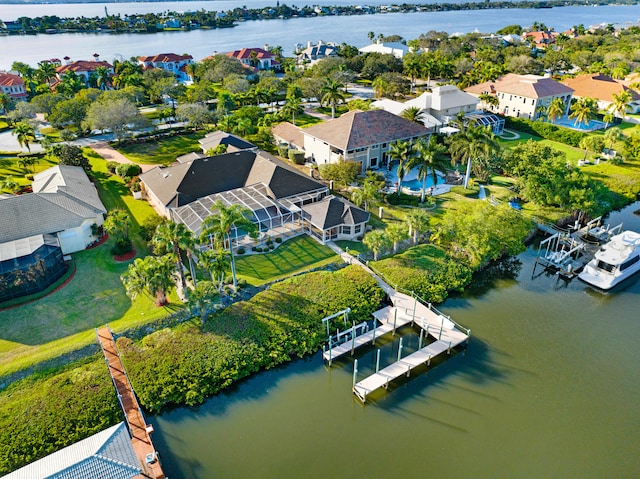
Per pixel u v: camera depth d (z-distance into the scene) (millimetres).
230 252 46062
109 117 88062
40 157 84438
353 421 36281
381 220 63062
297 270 52156
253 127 94688
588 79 125188
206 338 41844
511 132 104812
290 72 146500
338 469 32344
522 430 35562
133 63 167375
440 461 33062
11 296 46031
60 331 42219
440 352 42469
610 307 50000
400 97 130125
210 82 149000
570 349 43812
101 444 29781
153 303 46250
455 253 56156
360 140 76500
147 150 90438
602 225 67062
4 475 30188
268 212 59438
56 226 52906
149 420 35906
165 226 42906
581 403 38000
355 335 44250
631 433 35406
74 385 36719
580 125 107375
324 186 66250
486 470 32438
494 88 120312
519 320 47656
